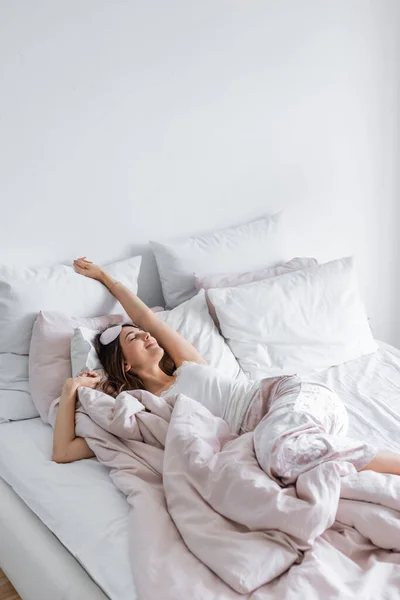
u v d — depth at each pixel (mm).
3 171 2510
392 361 2787
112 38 2637
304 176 3299
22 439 2295
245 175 3105
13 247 2586
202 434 1985
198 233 3020
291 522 1647
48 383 2385
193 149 2928
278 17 3049
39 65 2504
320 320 2756
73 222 2689
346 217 3506
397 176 3633
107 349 2426
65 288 2549
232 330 2666
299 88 3182
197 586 1581
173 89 2822
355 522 1703
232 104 2994
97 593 1675
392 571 1583
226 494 1765
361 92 3395
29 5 2443
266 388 2174
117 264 2748
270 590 1578
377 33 3375
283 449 1808
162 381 2443
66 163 2629
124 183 2775
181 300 2863
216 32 2887
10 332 2463
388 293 3787
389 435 2254
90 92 2629
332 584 1521
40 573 1831
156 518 1788
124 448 2076
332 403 2102
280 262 3059
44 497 2012
